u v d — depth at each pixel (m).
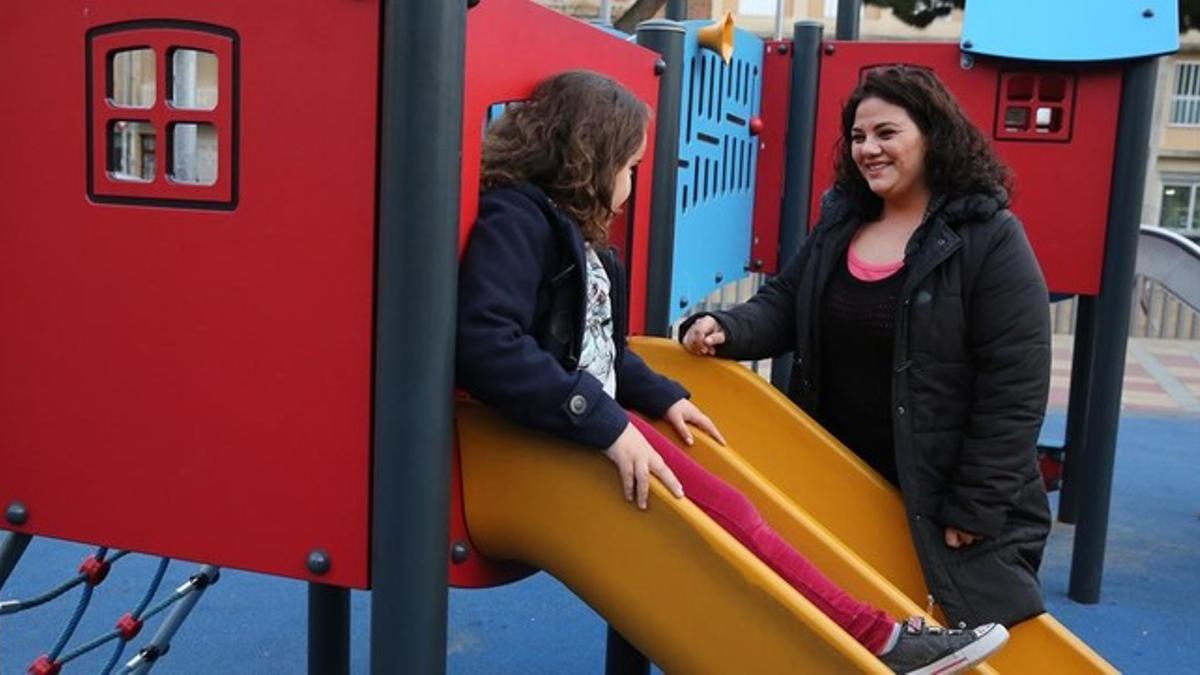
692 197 3.21
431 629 1.43
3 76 1.53
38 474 1.58
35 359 1.56
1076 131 3.82
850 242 2.24
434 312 1.37
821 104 4.28
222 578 3.87
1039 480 2.12
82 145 1.51
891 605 1.82
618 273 1.81
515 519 1.57
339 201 1.41
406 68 1.33
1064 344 11.67
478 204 1.54
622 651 2.44
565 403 1.45
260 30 1.42
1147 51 3.62
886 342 2.14
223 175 1.45
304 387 1.46
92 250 1.52
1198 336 12.12
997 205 2.06
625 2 10.34
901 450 2.10
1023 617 2.07
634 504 1.50
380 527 1.42
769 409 2.25
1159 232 5.03
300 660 3.20
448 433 1.42
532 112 1.61
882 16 16.91
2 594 3.67
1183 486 5.68
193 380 1.50
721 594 1.47
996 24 3.88
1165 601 3.91
